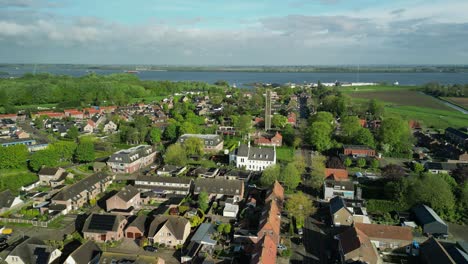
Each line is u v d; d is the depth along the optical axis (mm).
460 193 114875
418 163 156625
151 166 165750
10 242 96250
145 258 78625
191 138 175000
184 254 87188
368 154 178375
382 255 91375
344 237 89812
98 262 83062
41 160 149125
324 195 125500
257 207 116250
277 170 134750
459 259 82062
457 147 197000
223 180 127875
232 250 91875
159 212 111688
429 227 100375
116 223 98312
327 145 186250
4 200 116688
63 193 117000
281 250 91000
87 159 162500
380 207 115688
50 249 85938
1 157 148750
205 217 111125
